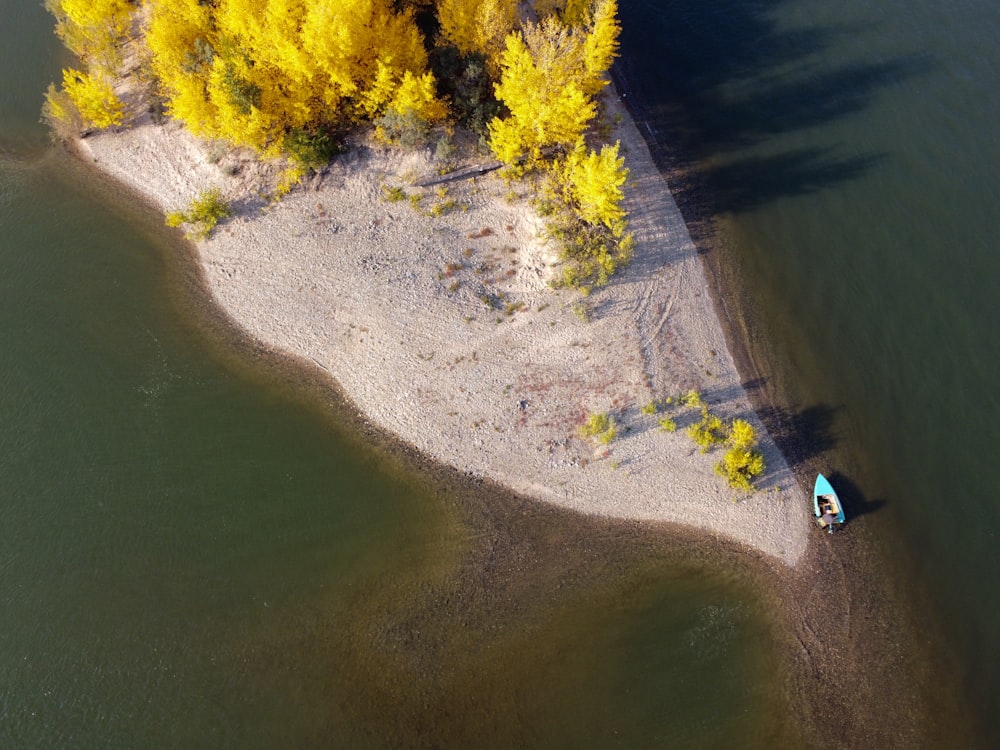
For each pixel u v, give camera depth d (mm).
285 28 34094
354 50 33781
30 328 37781
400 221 38281
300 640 31531
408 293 37250
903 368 35969
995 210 39094
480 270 37625
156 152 41438
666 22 45406
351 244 38219
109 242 39906
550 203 37250
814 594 32125
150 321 37875
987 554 32281
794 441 34812
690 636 31453
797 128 41719
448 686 30672
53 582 32531
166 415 35812
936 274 37875
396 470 34562
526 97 33688
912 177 40125
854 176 40281
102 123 40656
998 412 34688
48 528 33500
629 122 42000
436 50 36844
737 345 36906
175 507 34000
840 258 38500
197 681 30797
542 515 33594
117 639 31484
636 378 35562
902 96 42344
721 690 30578
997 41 43969
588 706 30297
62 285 38844
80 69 44562
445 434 34938
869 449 34531
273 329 37375
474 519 33562
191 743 29812
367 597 32312
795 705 30328
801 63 43688
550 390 35406
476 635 31516
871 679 30703
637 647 31250
